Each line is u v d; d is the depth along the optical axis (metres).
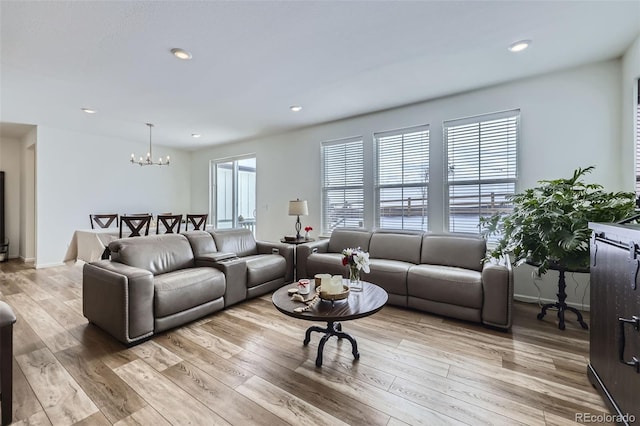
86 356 2.06
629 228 1.30
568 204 2.36
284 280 3.80
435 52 2.56
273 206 5.43
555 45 2.47
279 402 1.58
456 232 3.60
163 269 2.96
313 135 4.86
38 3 1.87
